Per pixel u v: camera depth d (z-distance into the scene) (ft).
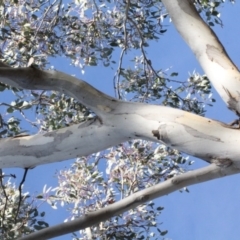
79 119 22.75
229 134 9.41
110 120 10.37
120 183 24.58
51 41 24.48
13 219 18.70
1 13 23.76
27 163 11.18
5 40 23.65
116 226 22.81
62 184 24.30
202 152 9.58
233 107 9.83
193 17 11.25
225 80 9.98
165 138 9.81
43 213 18.92
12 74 10.46
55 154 10.86
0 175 17.28
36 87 10.80
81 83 10.66
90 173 24.47
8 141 11.14
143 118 10.10
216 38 10.89
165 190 10.71
